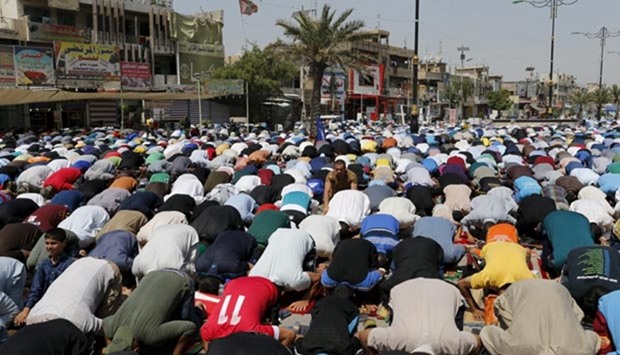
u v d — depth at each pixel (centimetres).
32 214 964
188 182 1280
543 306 511
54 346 460
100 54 3791
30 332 464
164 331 559
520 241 990
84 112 4144
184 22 4972
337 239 889
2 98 3044
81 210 929
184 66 4978
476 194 1293
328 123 4200
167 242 746
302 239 746
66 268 673
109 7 4406
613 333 527
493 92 10119
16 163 1697
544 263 822
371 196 1134
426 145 2194
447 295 550
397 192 1464
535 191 1177
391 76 7912
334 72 5844
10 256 801
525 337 496
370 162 1767
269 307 605
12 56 3341
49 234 673
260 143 2269
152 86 4419
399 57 8138
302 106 4925
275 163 1781
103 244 789
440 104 8731
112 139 2545
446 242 816
